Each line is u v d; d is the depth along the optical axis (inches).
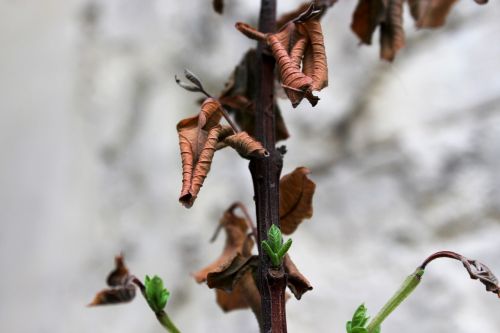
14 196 52.6
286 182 20.9
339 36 47.3
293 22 19.5
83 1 55.1
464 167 43.1
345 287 42.6
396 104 45.6
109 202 49.4
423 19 23.8
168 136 49.4
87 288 48.4
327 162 45.5
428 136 44.2
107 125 51.2
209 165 18.9
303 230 44.4
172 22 51.5
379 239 43.2
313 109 46.3
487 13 45.3
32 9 56.7
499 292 19.6
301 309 42.8
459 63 45.1
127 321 46.9
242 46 49.4
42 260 50.1
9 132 54.2
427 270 41.7
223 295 22.9
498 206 41.8
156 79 51.0
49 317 48.7
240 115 22.1
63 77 53.7
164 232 47.4
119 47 52.8
